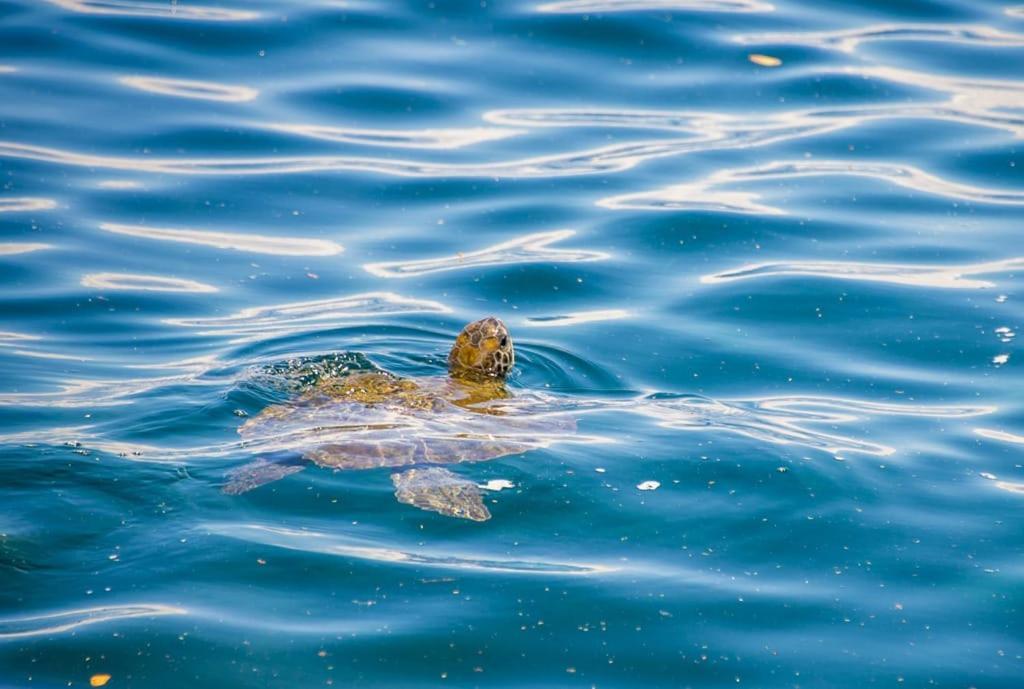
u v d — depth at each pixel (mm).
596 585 30406
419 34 73062
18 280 48719
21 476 33438
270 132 62719
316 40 72062
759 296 49719
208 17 74000
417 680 26938
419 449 35750
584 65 70062
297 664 27094
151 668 26672
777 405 41375
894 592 31031
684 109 66125
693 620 29438
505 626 28703
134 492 33156
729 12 76312
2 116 61688
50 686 25984
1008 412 41188
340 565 30484
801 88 67938
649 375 43562
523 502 33719
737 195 58156
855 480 36219
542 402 40656
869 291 50062
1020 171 59906
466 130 64312
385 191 58500
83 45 69688
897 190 58625
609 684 27078
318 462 34812
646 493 34625
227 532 31516
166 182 57781
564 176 60125
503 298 49750
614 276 51531
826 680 27625
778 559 32125
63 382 41031
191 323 46562
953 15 76812
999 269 51719
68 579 29469
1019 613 30375
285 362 42906
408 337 46281
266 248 53031
